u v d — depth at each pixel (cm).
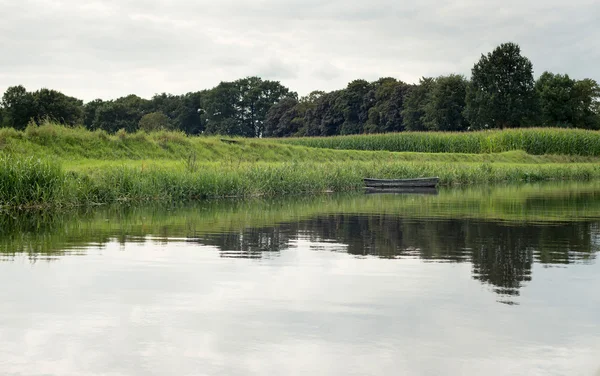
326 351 419
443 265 717
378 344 432
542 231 1040
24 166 1553
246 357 408
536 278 641
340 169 2655
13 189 1503
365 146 5556
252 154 3191
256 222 1198
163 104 13875
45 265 711
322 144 5850
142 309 520
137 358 407
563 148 5244
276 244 888
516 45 8650
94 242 903
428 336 449
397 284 614
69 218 1262
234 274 662
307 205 1656
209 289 590
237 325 475
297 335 452
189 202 1778
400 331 461
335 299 552
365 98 10738
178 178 1934
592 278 640
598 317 495
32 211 1430
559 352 416
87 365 396
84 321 486
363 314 505
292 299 552
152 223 1171
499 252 812
